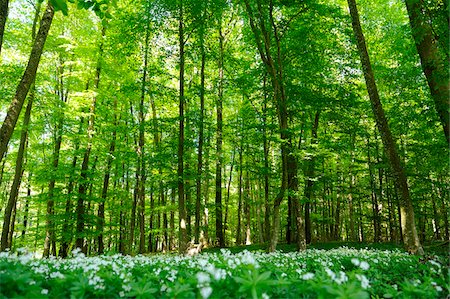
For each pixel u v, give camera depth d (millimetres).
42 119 19672
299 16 17156
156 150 17609
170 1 15672
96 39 18938
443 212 24672
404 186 11250
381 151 23734
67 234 16938
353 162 22891
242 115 21047
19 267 4754
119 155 18859
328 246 19750
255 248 19703
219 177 22234
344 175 27297
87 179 17719
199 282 3986
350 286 3492
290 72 18203
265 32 15227
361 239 29031
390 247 18625
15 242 22984
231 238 37594
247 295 3922
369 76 12023
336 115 19234
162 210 22609
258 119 20312
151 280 5051
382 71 21000
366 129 22984
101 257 7785
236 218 36875
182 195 15602
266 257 9531
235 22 23266
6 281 3863
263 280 3572
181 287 3893
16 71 16406
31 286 3912
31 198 18609
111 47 18906
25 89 9219
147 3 16359
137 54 21250
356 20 12398
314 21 17844
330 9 16609
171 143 17953
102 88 20016
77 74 18281
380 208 25453
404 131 19719
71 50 19406
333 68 21391
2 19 8164
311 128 19844
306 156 17047
